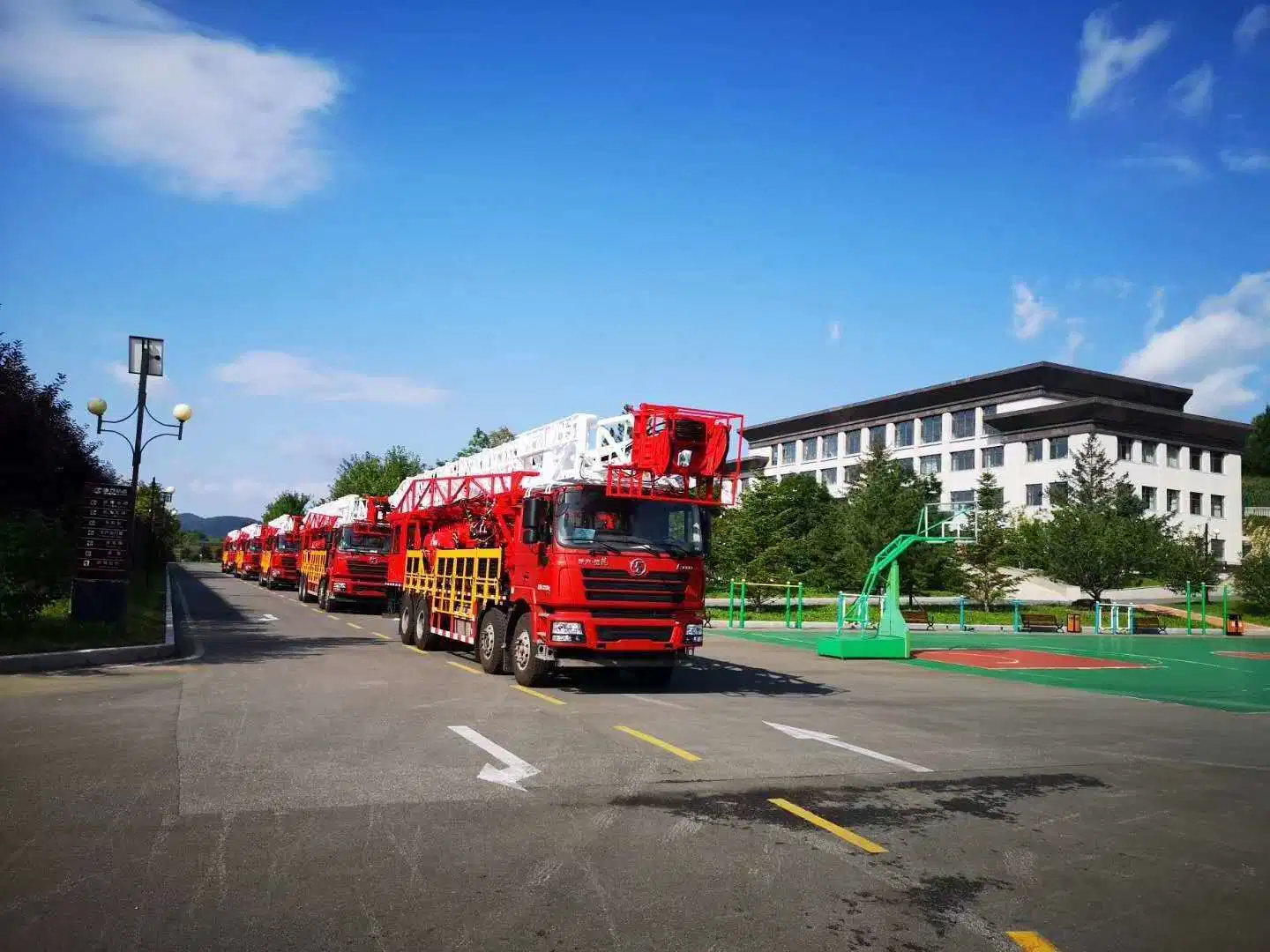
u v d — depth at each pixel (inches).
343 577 1107.9
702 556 525.7
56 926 173.0
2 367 833.5
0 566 585.9
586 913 186.5
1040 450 2920.8
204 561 4626.0
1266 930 191.2
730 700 519.2
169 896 189.2
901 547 914.7
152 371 844.0
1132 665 905.5
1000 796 304.0
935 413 3253.0
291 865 209.8
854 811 275.4
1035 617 1398.9
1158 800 307.6
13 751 318.3
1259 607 1867.6
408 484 805.9
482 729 384.2
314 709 421.4
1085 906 202.2
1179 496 2982.3
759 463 3870.6
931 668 804.6
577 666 503.2
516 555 548.4
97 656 562.9
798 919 187.3
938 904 200.1
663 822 255.1
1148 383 3073.3
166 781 280.5
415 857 217.8
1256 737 463.5
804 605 1534.2
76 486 936.9
